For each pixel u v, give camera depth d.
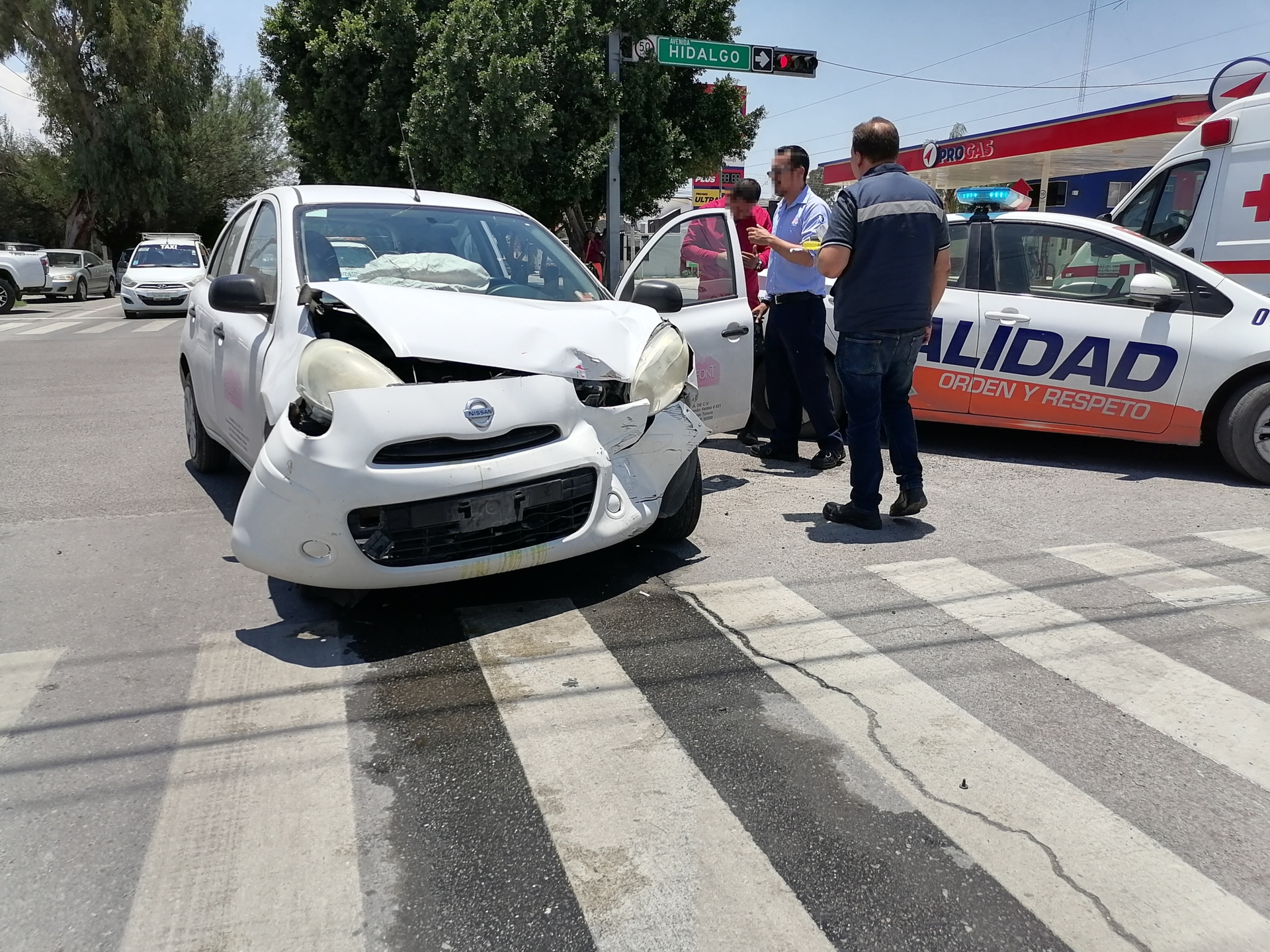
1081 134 12.30
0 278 23.03
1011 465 6.48
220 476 6.30
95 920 2.21
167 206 38.91
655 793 2.69
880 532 4.98
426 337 3.65
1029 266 6.50
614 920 2.21
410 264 4.61
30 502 5.64
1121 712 3.11
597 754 2.89
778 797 2.66
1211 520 5.17
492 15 15.93
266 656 3.54
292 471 3.42
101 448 7.20
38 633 3.76
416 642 3.65
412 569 3.49
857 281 4.72
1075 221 6.43
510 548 3.65
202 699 3.22
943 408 6.74
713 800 2.65
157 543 4.87
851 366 4.82
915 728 3.02
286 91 21.48
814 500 5.62
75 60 35.00
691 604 4.00
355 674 3.40
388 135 19.36
